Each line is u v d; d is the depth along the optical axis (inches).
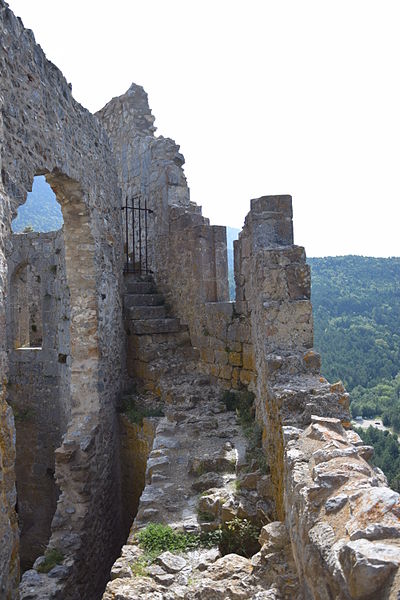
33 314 633.6
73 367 357.1
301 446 152.4
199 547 180.7
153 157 483.5
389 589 77.0
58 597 240.5
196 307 410.3
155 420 342.3
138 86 538.9
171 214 449.1
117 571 165.6
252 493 206.4
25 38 257.3
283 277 236.4
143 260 511.5
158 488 228.1
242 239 339.0
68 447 322.3
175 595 147.2
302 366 218.5
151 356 410.9
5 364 224.2
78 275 357.7
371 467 138.3
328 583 94.1
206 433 289.9
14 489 223.3
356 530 92.4
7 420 220.7
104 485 351.9
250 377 335.9
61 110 304.3
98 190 377.1
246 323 338.6
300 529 120.3
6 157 231.3
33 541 552.7
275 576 135.9
